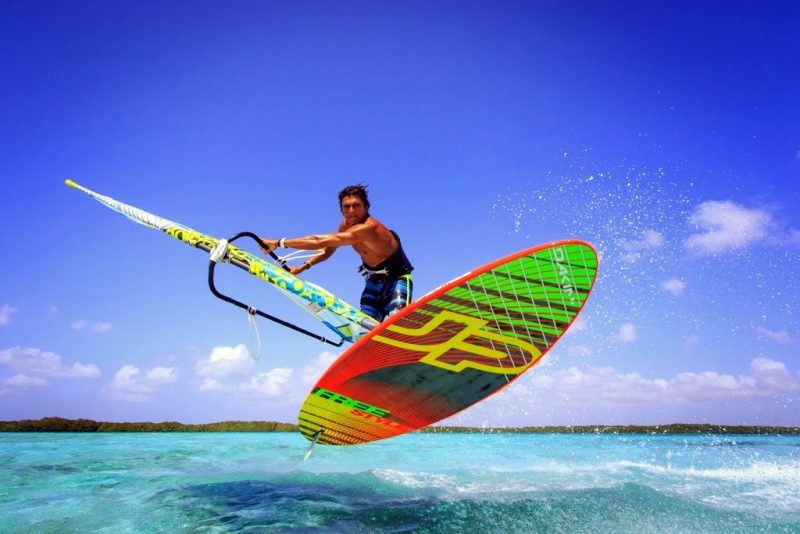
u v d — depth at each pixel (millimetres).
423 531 3160
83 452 7719
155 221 4836
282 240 4672
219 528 3170
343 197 5098
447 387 4949
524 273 4062
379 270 5180
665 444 11656
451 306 4133
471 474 5500
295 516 3471
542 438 14219
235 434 14320
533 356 4844
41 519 3375
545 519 3463
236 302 4652
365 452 8359
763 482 5125
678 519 3484
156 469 5824
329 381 4594
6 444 9203
